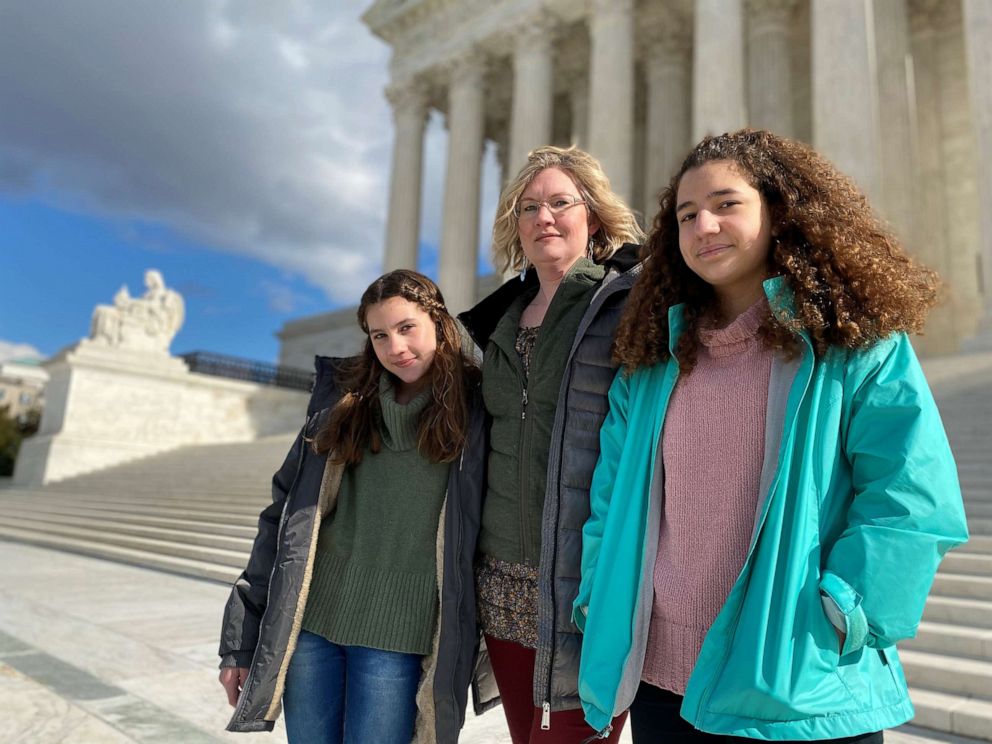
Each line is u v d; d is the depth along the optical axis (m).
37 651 6.09
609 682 2.00
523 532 2.45
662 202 2.37
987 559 6.14
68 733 4.16
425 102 32.50
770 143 2.16
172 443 26.34
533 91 26.86
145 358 26.08
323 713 2.60
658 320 2.25
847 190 2.09
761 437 1.99
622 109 23.55
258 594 2.71
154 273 27.47
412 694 2.54
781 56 24.89
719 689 1.73
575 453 2.34
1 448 35.84
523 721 2.45
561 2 26.67
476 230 28.78
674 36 28.17
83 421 24.50
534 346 2.53
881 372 1.83
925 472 1.68
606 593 2.06
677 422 2.14
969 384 11.66
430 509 2.63
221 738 4.18
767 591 1.74
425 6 31.70
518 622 2.42
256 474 18.08
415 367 2.66
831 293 1.89
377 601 2.55
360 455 2.69
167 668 5.69
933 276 2.09
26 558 12.98
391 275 2.72
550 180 2.68
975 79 17.14
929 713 4.53
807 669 1.65
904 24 21.91
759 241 2.07
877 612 1.61
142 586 9.95
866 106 17.22
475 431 2.66
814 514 1.79
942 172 24.38
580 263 2.61
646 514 2.14
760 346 2.07
